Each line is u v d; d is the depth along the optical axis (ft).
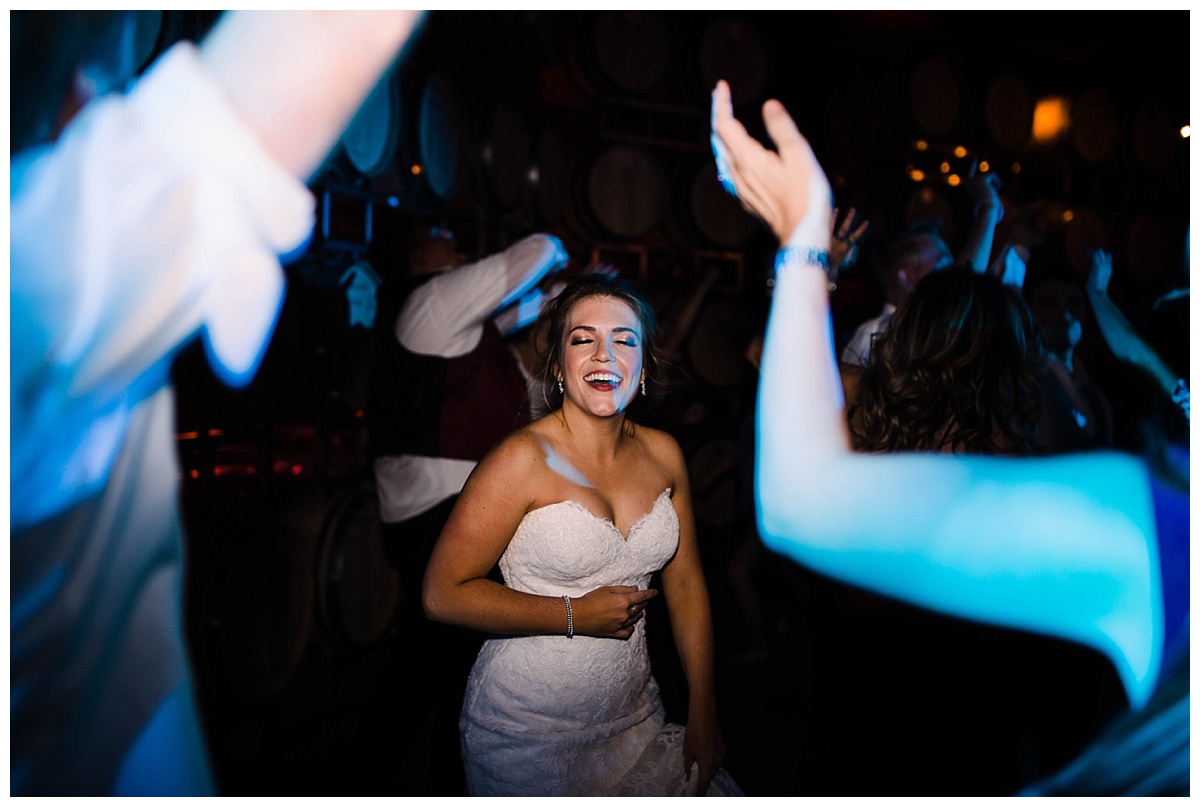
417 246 11.50
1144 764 6.05
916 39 22.39
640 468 6.74
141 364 8.89
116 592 8.93
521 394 11.30
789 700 12.25
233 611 10.82
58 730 8.30
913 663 5.43
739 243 19.99
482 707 6.42
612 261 19.66
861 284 19.81
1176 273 23.65
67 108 8.01
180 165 8.48
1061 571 4.99
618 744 6.63
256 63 8.52
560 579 6.26
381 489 11.12
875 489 4.50
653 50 18.69
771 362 3.76
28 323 7.89
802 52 21.01
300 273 12.24
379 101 13.38
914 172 20.97
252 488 12.28
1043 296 15.62
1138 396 13.20
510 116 16.62
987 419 5.69
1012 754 5.39
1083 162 22.95
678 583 7.00
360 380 13.39
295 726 11.30
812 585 5.49
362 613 13.05
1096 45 23.81
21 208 7.79
